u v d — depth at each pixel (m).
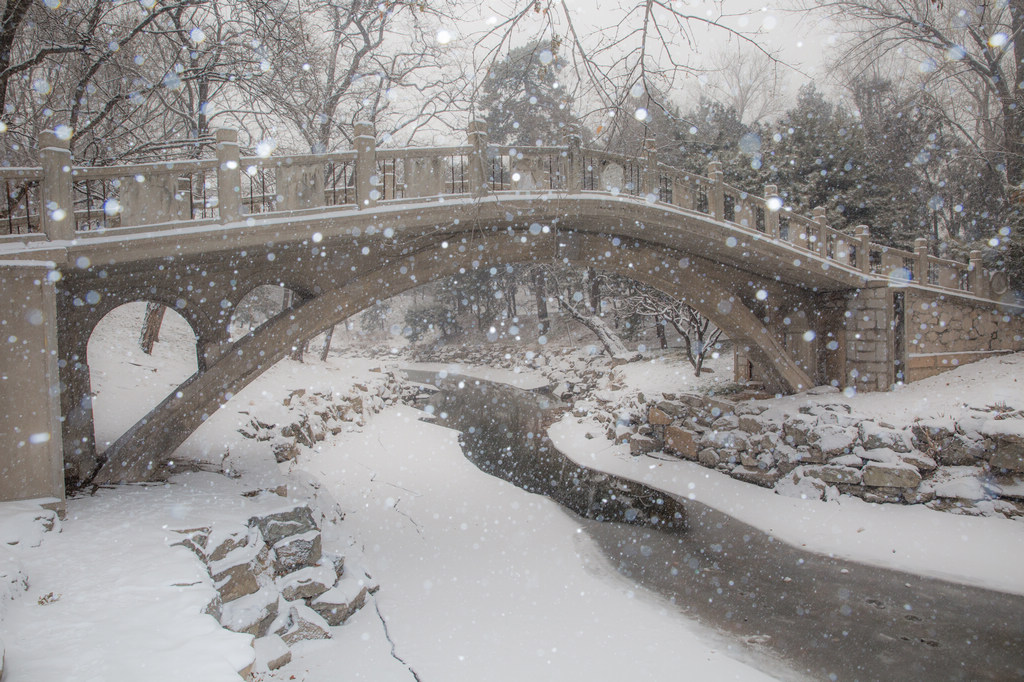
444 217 8.59
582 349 27.81
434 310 41.91
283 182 7.85
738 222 11.36
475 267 10.30
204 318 8.38
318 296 8.99
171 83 9.67
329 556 7.04
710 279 12.64
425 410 22.52
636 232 10.86
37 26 8.99
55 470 6.20
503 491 12.18
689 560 8.70
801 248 11.86
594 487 12.55
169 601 4.13
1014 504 8.98
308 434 13.47
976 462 9.59
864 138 20.61
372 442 15.60
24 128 10.75
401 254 9.48
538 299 33.75
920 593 7.46
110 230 6.87
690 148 20.59
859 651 6.15
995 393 10.68
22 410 6.08
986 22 14.93
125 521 6.00
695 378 16.98
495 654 5.94
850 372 12.87
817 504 10.42
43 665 3.19
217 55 10.70
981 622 6.71
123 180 7.07
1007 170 15.86
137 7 11.30
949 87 19.25
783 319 13.81
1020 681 5.59
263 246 8.01
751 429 12.30
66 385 7.78
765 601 7.35
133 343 14.50
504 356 33.41
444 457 14.85
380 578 7.77
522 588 7.66
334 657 5.67
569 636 6.40
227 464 9.69
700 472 12.71
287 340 8.81
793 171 19.41
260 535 6.34
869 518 9.64
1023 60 15.42
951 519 9.18
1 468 5.96
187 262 7.91
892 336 12.23
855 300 12.80
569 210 9.36
